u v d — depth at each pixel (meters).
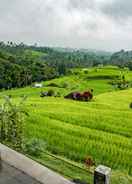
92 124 25.19
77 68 184.88
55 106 34.97
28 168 7.23
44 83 114.00
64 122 25.56
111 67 150.88
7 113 14.55
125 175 13.84
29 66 153.12
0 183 6.66
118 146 19.31
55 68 172.25
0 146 8.42
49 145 18.34
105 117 27.98
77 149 18.19
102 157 17.16
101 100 45.78
